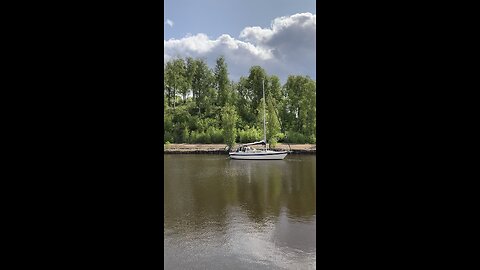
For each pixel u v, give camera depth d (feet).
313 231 19.63
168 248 17.52
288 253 16.84
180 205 25.73
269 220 21.76
